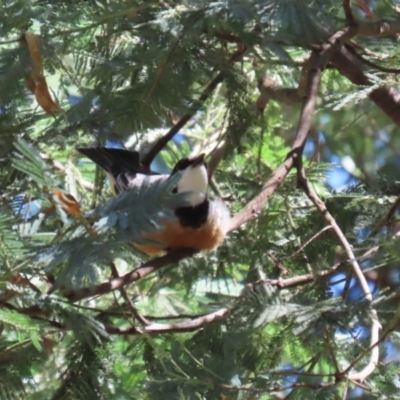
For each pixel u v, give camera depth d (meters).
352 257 7.88
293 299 7.14
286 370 7.38
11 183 8.09
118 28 8.36
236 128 10.12
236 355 8.23
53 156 10.30
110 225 5.52
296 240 9.55
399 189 10.12
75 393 8.24
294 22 7.18
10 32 8.57
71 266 5.55
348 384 7.32
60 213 5.83
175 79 8.19
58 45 8.03
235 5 7.30
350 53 10.34
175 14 7.75
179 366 7.64
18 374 7.91
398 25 9.45
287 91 10.76
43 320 6.40
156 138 12.18
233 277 10.77
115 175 9.01
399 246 6.64
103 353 8.39
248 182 10.09
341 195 9.79
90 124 8.55
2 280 5.86
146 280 10.55
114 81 8.29
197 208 8.32
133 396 8.43
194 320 8.04
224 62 9.18
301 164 8.73
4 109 8.53
